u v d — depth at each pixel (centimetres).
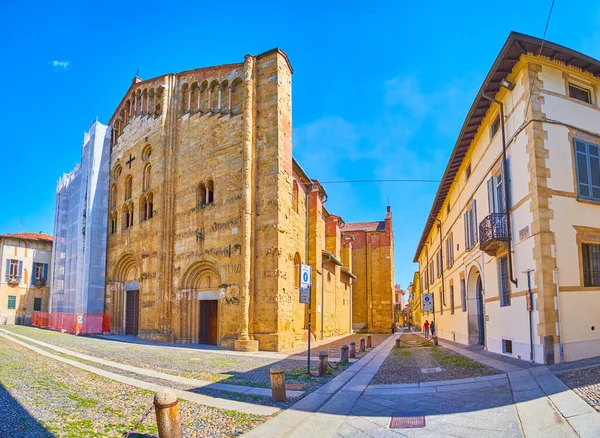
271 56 2642
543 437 689
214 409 936
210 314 2680
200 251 2708
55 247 4925
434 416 862
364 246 5919
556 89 1487
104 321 3638
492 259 1786
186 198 2912
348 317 4844
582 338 1328
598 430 674
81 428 764
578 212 1412
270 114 2575
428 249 4572
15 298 5409
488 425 780
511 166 1580
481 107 1817
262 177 2528
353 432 795
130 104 3784
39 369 1416
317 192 3450
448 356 1811
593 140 1518
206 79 2945
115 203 3869
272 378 1029
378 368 1573
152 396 1047
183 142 3030
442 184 2742
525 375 1144
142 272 3164
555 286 1326
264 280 2402
